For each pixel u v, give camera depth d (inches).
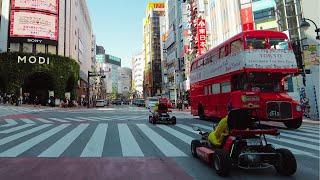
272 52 513.7
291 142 363.6
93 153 288.5
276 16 1067.9
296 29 936.3
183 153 289.3
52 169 221.0
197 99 770.8
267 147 205.6
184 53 2206.0
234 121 210.5
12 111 1226.6
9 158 263.0
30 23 2059.5
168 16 2960.1
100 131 488.7
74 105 2226.9
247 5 1234.0
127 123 660.1
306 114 781.9
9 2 2058.3
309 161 252.5
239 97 502.9
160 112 633.0
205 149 240.1
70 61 2213.3
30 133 461.1
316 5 826.2
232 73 544.1
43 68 2057.1
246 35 518.3
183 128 542.6
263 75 507.8
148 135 434.6
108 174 207.2
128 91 6156.5
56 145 339.0
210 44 1673.2
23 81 2007.9
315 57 701.3
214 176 202.5
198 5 1795.0
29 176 201.2
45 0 2118.6
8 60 1990.7
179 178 197.2
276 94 503.5
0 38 2028.8
